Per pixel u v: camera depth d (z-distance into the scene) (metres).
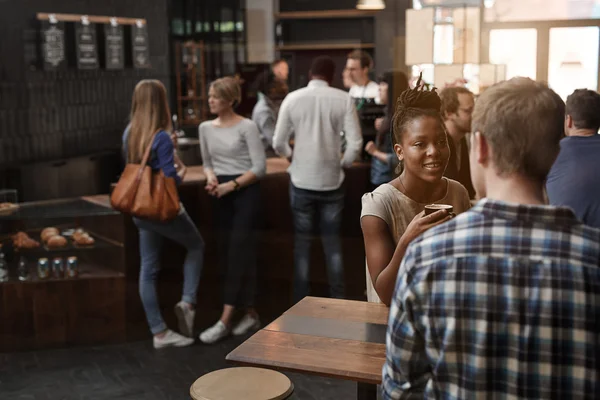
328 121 5.16
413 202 2.10
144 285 4.83
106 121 6.30
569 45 6.43
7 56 5.65
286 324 2.25
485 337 1.28
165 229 4.79
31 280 4.84
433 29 5.75
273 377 2.37
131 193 4.55
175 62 6.94
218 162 5.00
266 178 5.52
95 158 6.07
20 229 4.91
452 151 3.28
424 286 1.32
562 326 1.26
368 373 1.89
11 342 4.84
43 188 5.68
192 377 4.40
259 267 5.43
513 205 1.30
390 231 2.09
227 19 7.73
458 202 2.14
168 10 6.80
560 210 1.29
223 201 5.09
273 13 7.84
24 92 5.73
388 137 5.40
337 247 5.32
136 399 4.11
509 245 1.29
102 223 4.98
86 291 4.93
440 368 1.33
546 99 1.32
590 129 2.95
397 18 7.23
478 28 6.02
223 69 7.39
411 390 1.40
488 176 1.38
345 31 7.62
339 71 7.57
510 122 1.32
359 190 5.49
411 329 1.35
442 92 3.31
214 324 5.21
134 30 6.55
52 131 5.88
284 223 5.54
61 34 6.00
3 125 5.59
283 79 7.17
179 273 5.25
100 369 4.54
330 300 2.46
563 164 2.80
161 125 4.61
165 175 4.59
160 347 4.86
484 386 1.30
